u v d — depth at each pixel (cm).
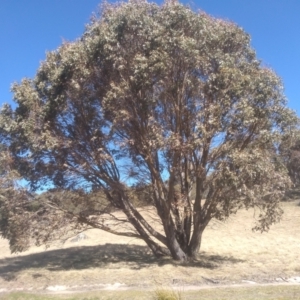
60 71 1872
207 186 2055
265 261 2144
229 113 1845
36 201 2033
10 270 2103
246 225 3562
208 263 2094
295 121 1961
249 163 1764
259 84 1864
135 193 2133
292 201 4362
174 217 2183
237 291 1522
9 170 1961
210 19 1980
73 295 1570
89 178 2089
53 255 2544
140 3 1852
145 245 2794
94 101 1988
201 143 1791
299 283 1675
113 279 1777
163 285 1678
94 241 3123
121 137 1983
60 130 2012
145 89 1794
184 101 1906
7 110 1980
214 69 1889
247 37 2022
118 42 1816
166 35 1772
